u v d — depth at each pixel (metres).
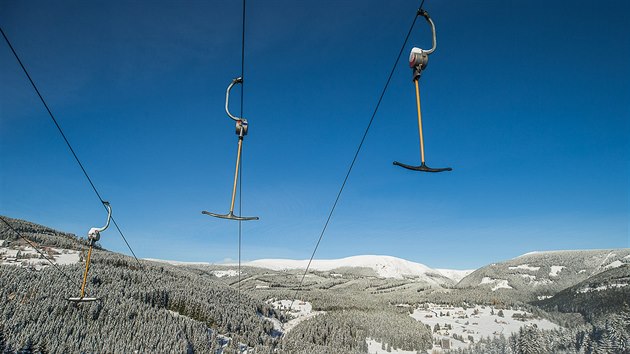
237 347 165.75
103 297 168.12
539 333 190.62
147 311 167.75
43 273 182.38
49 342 123.31
